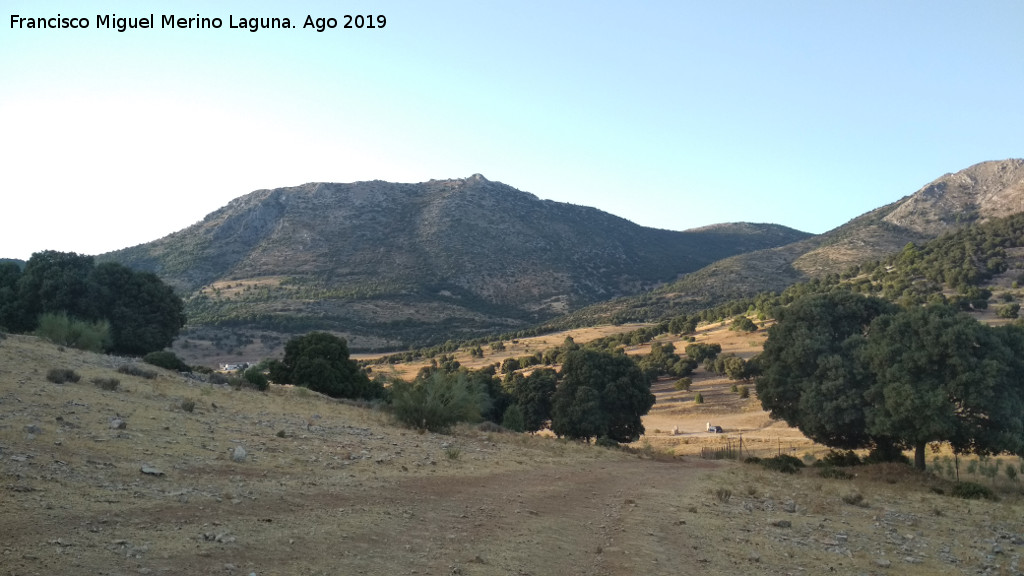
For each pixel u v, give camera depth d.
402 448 24.42
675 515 18.20
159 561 8.37
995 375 34.16
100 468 12.91
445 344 171.62
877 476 34.12
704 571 12.27
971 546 18.48
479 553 11.24
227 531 10.14
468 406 34.81
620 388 63.38
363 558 9.96
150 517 10.29
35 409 17.69
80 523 9.40
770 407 44.41
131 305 60.44
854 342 41.16
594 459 34.59
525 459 27.75
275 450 18.98
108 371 30.41
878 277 157.00
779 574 12.84
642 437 78.00
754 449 61.59
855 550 16.31
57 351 33.31
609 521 16.20
